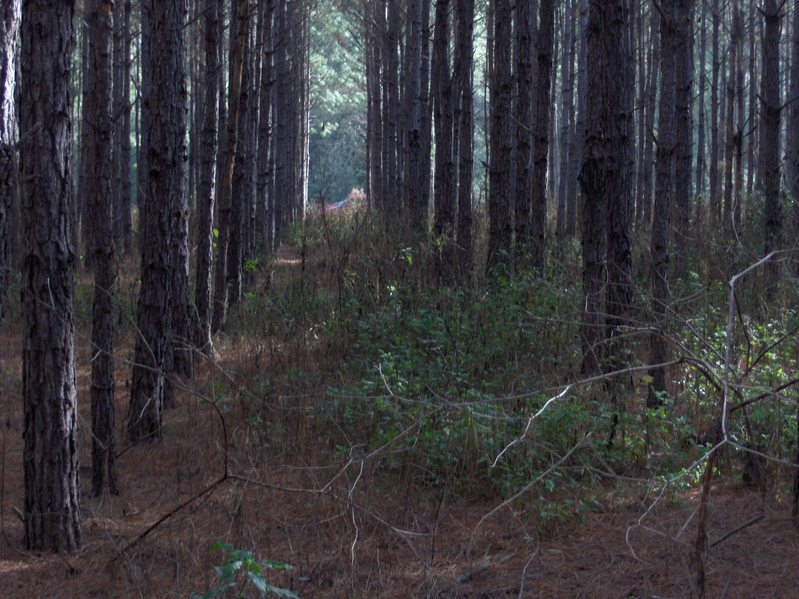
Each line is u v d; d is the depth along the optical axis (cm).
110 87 636
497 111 1227
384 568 479
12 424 797
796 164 1418
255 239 1780
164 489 640
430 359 818
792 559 456
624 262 725
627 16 751
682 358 390
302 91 3186
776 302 834
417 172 1670
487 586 450
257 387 821
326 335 1002
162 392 798
